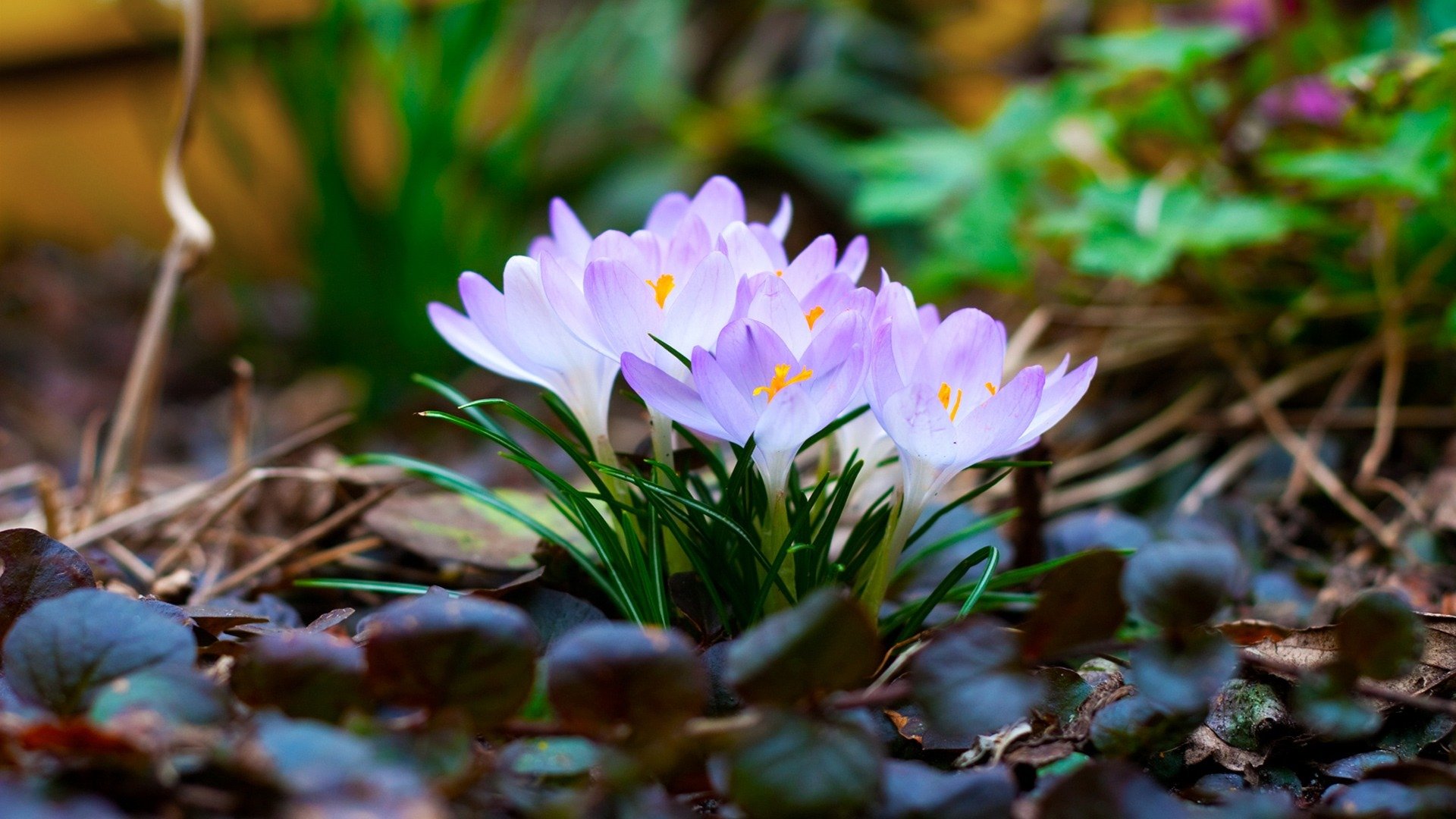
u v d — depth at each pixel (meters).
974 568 0.83
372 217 1.88
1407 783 0.72
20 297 2.04
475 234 1.98
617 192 2.32
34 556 0.75
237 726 0.71
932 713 0.71
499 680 0.71
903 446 0.74
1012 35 2.12
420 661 0.70
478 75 1.94
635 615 0.77
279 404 1.84
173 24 1.87
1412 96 0.94
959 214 1.31
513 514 0.79
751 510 0.77
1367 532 0.92
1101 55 1.20
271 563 0.84
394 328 1.87
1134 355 1.22
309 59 1.84
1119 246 1.06
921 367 0.74
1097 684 0.77
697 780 0.72
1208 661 0.71
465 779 0.70
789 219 0.80
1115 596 0.72
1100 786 0.71
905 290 0.75
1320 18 1.18
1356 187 0.99
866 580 0.79
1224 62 1.29
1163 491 1.08
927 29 2.35
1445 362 1.10
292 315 2.09
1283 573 0.87
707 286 0.74
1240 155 1.23
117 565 0.84
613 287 0.74
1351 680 0.72
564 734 0.71
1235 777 0.76
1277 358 1.20
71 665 0.71
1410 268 1.13
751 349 0.73
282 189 1.98
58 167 2.39
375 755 0.69
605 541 0.78
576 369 0.77
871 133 2.41
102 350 1.94
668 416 0.74
